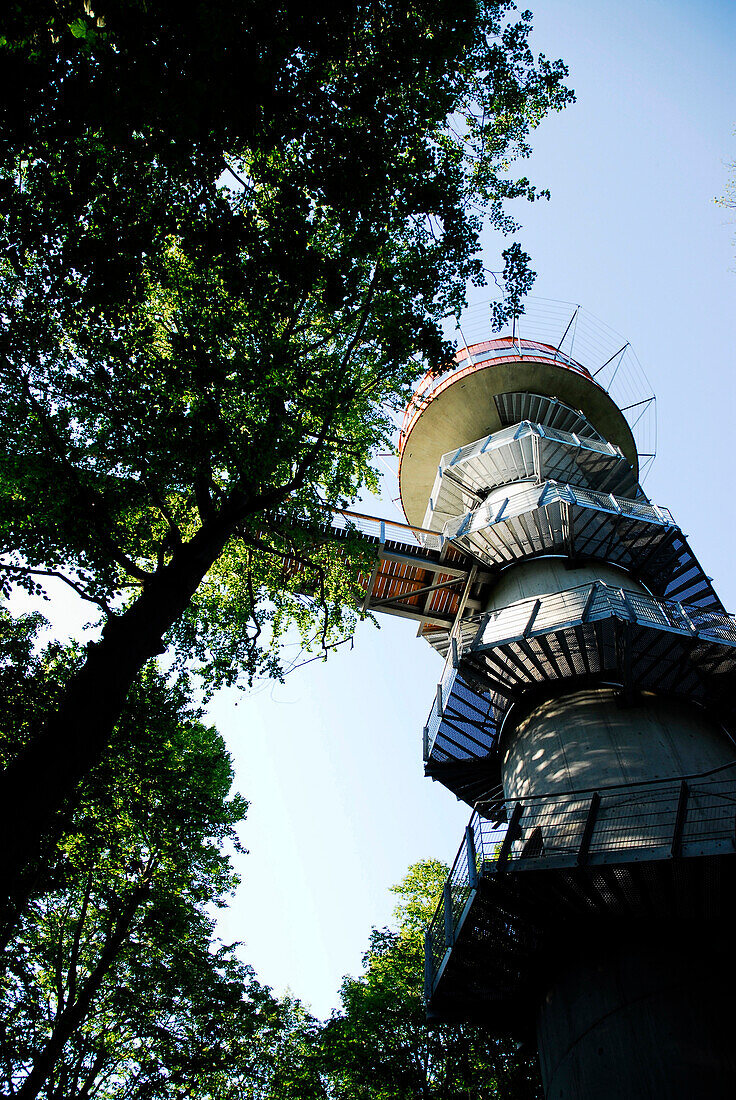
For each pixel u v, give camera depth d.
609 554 17.19
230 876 17.52
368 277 11.80
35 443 11.24
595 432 20.98
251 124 8.97
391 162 10.48
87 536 11.20
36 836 7.40
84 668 9.09
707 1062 9.02
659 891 10.43
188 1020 15.12
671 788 11.04
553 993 11.28
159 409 11.29
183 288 11.32
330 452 14.23
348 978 20.09
